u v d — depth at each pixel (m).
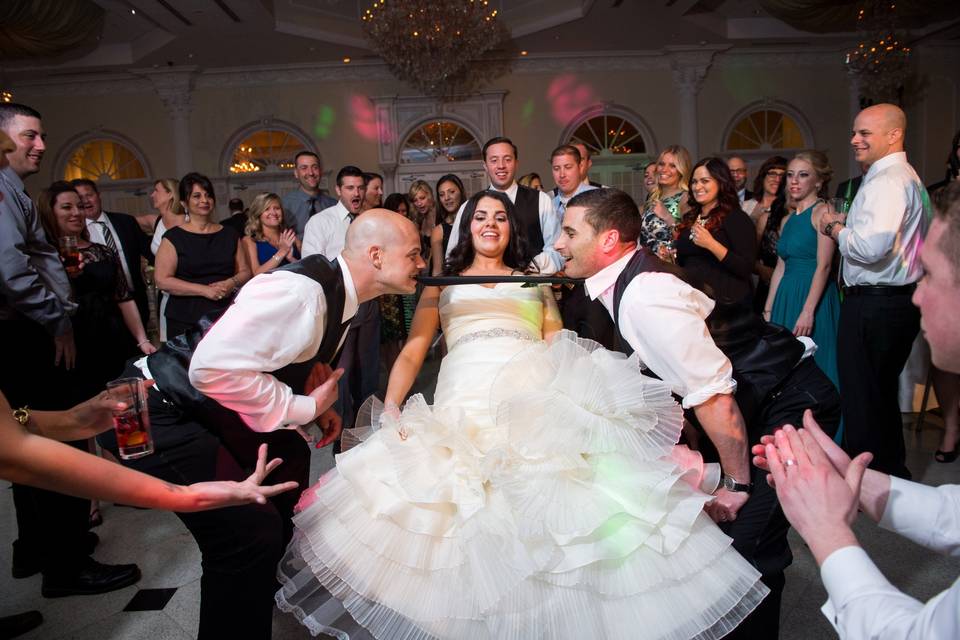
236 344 1.52
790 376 1.79
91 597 2.36
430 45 9.82
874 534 2.54
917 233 2.70
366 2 10.55
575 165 3.97
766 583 1.67
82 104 11.69
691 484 1.64
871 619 0.83
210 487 1.21
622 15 10.17
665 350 1.60
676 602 1.38
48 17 9.30
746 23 11.36
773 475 1.02
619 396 1.57
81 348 2.64
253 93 11.78
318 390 1.70
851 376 2.89
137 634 2.13
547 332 2.19
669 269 1.75
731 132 12.03
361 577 1.48
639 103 11.90
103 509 3.14
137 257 4.29
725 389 1.58
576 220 1.82
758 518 1.65
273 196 4.63
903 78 10.02
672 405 1.58
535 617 1.36
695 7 10.58
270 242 4.61
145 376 1.75
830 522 0.93
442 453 1.61
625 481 1.48
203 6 9.25
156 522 2.98
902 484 1.14
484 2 9.62
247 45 10.70
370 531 1.52
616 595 1.37
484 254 2.17
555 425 1.51
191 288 3.60
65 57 11.03
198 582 2.45
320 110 11.84
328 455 3.67
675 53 11.66
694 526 1.48
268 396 1.59
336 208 4.07
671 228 3.60
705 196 3.27
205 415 1.72
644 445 1.53
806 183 3.30
